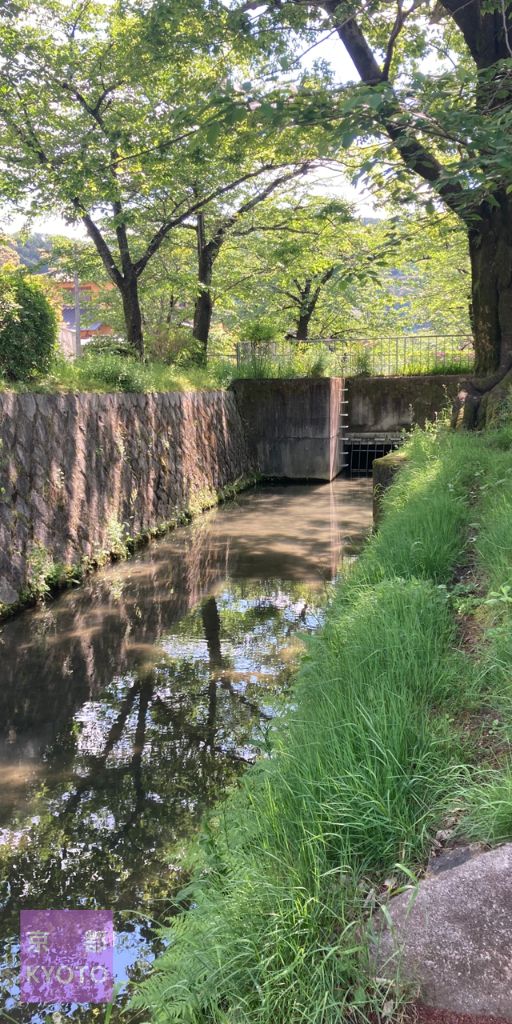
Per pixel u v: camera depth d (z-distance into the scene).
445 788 2.58
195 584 8.48
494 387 10.00
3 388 8.02
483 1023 1.93
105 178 12.08
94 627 6.99
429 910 2.08
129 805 4.04
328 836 2.44
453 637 3.88
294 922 2.13
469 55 11.08
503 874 2.08
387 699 3.10
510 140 5.30
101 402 10.16
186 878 3.41
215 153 11.77
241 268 20.41
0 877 3.47
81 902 3.30
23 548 7.77
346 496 15.19
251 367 18.42
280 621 7.09
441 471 7.40
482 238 9.96
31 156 12.34
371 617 4.11
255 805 2.86
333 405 17.62
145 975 2.91
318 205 17.72
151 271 18.27
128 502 10.59
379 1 8.20
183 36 9.60
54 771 4.41
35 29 12.43
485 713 3.14
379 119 5.76
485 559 4.75
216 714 5.10
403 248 12.41
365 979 2.01
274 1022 1.97
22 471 7.97
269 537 11.07
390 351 19.59
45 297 9.20
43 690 5.56
